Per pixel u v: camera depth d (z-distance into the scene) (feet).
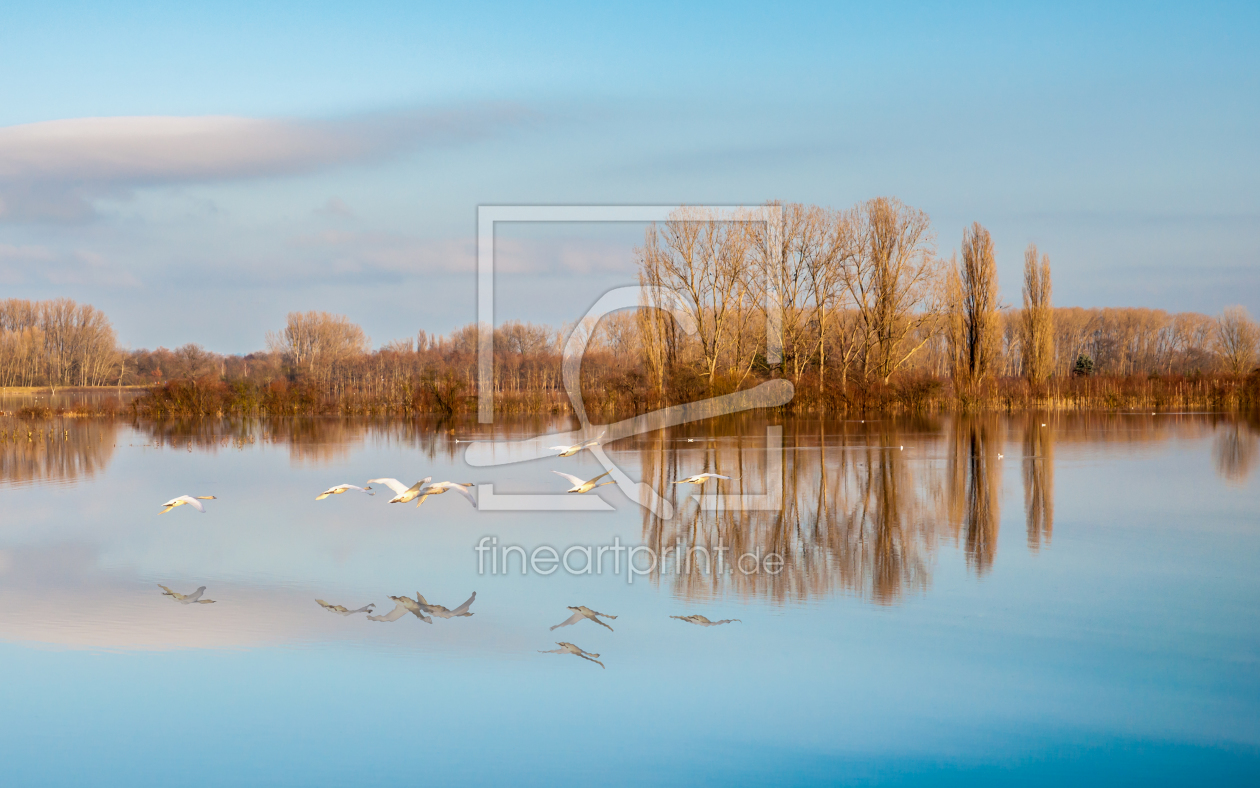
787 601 61.77
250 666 51.13
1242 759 40.93
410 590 65.00
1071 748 42.04
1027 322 263.90
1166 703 46.14
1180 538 79.00
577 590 64.69
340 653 52.80
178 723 44.70
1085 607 59.88
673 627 56.95
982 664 50.83
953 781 39.50
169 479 118.83
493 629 56.80
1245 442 152.56
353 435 181.47
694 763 40.98
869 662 51.24
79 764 41.09
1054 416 213.25
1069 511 91.35
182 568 71.05
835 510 93.15
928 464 125.39
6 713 45.62
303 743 42.68
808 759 41.22
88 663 51.60
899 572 68.59
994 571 68.54
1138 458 131.54
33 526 87.40
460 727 44.24
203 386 240.73
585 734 43.42
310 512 93.81
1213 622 56.90
